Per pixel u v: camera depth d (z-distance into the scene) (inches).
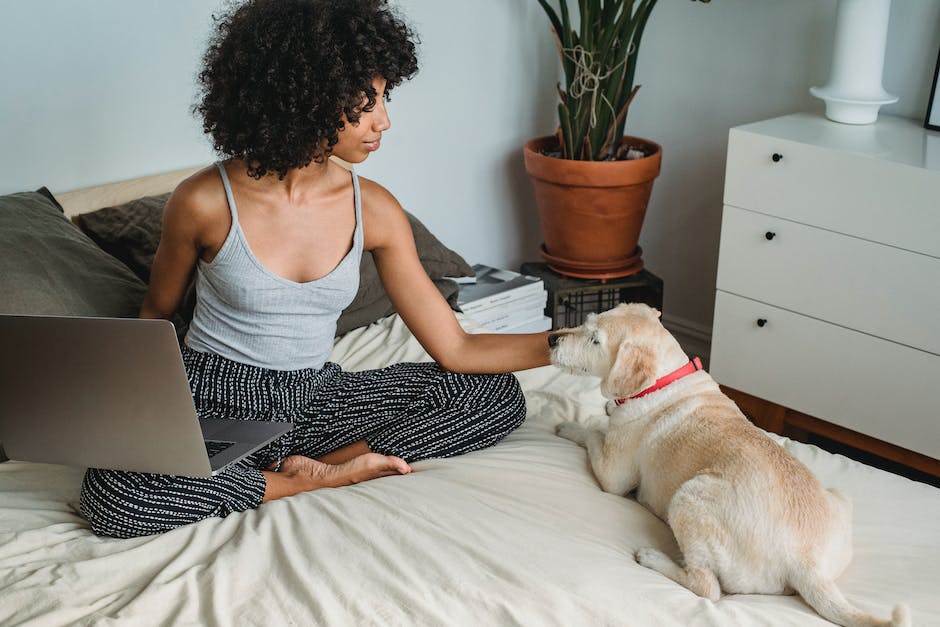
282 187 61.4
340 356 83.4
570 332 63.4
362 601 48.6
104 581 51.8
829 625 48.0
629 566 52.7
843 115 97.9
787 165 93.2
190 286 74.3
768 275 98.1
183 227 60.9
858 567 54.5
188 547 54.1
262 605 48.9
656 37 119.1
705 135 117.8
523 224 127.2
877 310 90.7
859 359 93.5
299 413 65.3
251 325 62.4
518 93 119.7
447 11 109.0
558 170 106.6
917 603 50.5
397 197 112.3
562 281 112.1
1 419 56.9
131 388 52.5
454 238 120.0
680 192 122.3
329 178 63.5
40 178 85.2
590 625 47.6
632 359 59.0
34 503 60.4
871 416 94.1
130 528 55.9
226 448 57.6
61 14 82.7
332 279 62.6
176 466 54.7
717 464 54.9
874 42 95.7
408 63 61.4
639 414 60.5
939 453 90.0
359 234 63.8
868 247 89.6
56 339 52.1
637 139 116.0
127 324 50.4
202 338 63.4
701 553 52.4
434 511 56.1
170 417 52.8
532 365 68.1
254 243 61.1
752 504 51.8
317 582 49.9
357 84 57.4
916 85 99.6
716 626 47.2
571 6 120.7
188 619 48.4
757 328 100.7
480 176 119.7
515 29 116.3
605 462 61.7
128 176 90.1
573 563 51.5
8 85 81.5
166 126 91.0
